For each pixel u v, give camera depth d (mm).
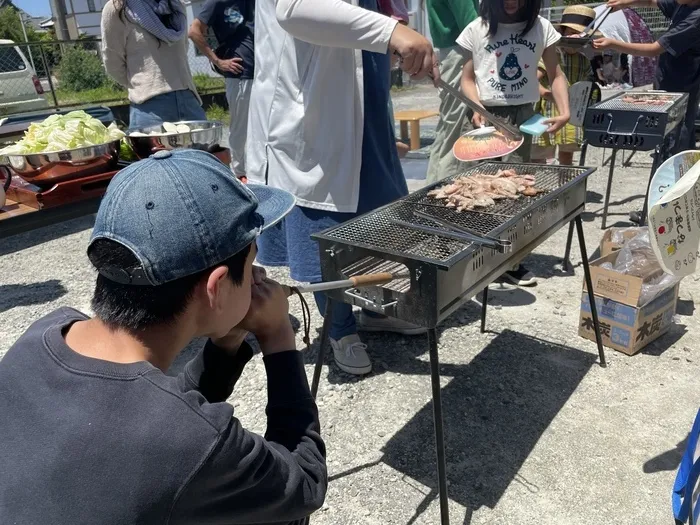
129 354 932
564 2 12141
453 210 2230
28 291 3846
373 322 3002
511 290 3469
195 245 901
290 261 2439
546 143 4516
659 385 2504
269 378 1170
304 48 2113
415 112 6930
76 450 827
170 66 4453
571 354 2777
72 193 2512
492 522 1880
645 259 2859
